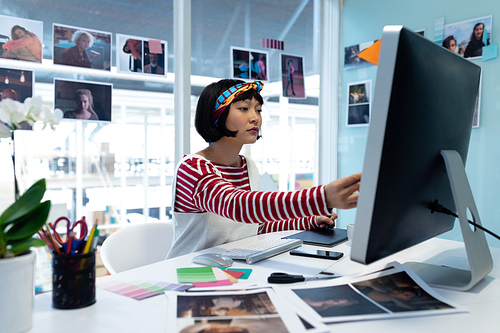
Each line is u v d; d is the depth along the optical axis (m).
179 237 1.16
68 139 1.77
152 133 2.04
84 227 0.63
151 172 2.04
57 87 1.74
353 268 0.82
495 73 2.00
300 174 2.65
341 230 1.26
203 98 1.19
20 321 0.51
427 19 2.28
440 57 0.64
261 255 0.90
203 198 1.00
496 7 1.99
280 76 2.52
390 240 0.62
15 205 0.53
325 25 2.72
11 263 0.50
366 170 0.56
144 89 2.00
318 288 0.67
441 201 0.77
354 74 2.67
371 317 0.55
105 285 0.71
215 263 0.84
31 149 1.66
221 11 2.25
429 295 0.63
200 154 1.26
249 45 2.38
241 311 0.57
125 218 1.96
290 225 1.32
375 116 0.55
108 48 1.88
